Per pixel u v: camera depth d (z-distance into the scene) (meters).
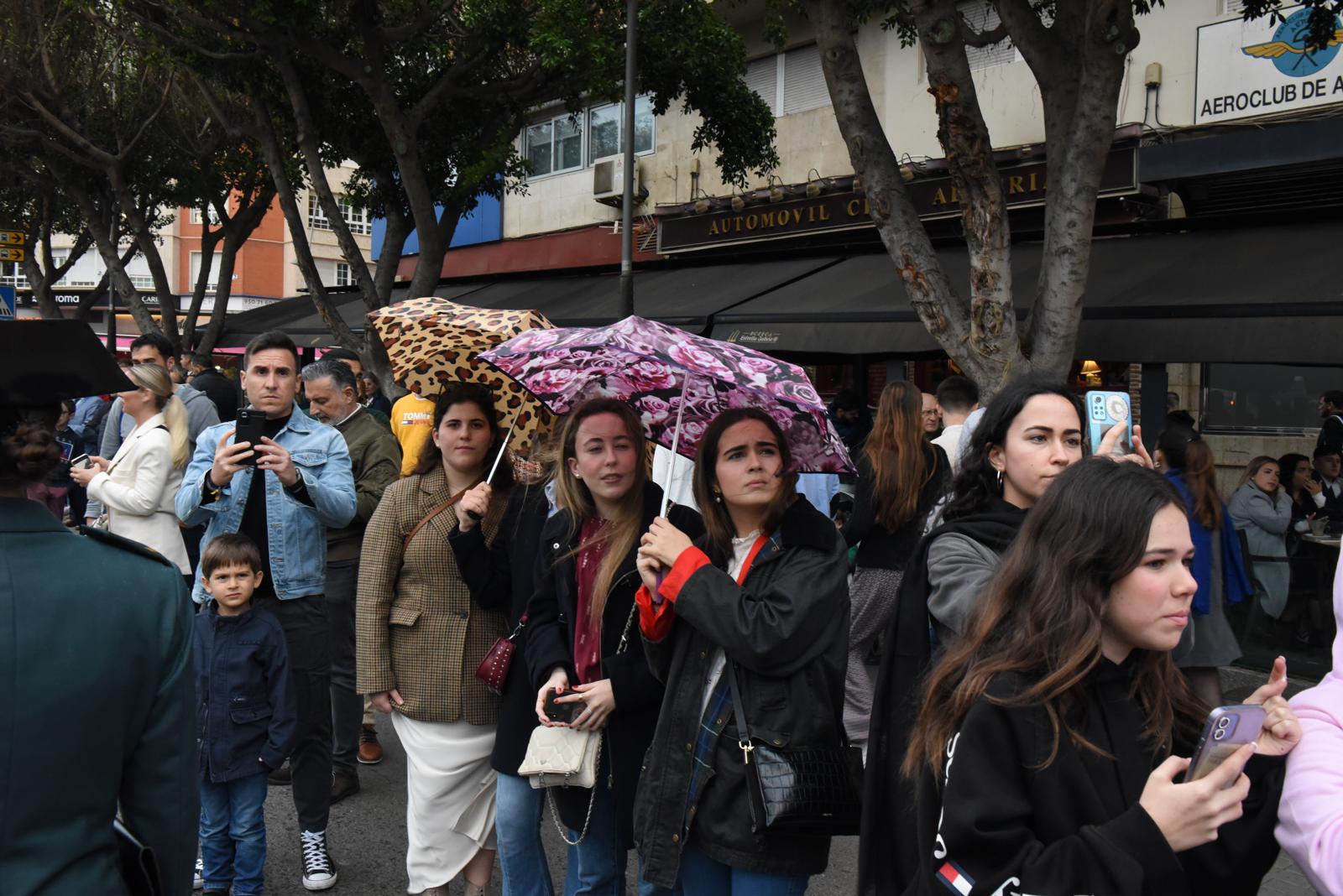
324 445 4.50
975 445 2.70
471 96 12.80
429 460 3.88
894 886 2.40
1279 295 7.47
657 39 11.91
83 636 1.70
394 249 14.55
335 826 4.91
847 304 10.13
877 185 6.91
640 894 3.03
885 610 4.90
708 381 3.48
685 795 2.67
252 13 11.03
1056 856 1.55
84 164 17.98
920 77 12.73
